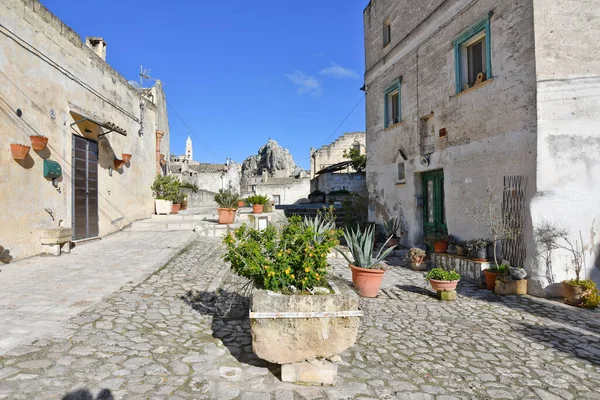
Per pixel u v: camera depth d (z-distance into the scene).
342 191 23.44
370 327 4.81
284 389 3.06
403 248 10.79
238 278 6.91
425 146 10.08
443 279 6.24
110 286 5.45
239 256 3.59
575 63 6.49
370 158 13.28
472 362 3.85
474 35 8.05
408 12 10.65
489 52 7.52
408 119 10.70
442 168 9.34
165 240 9.57
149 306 4.81
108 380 2.99
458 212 8.50
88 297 4.91
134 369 3.21
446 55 8.94
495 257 7.13
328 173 24.73
